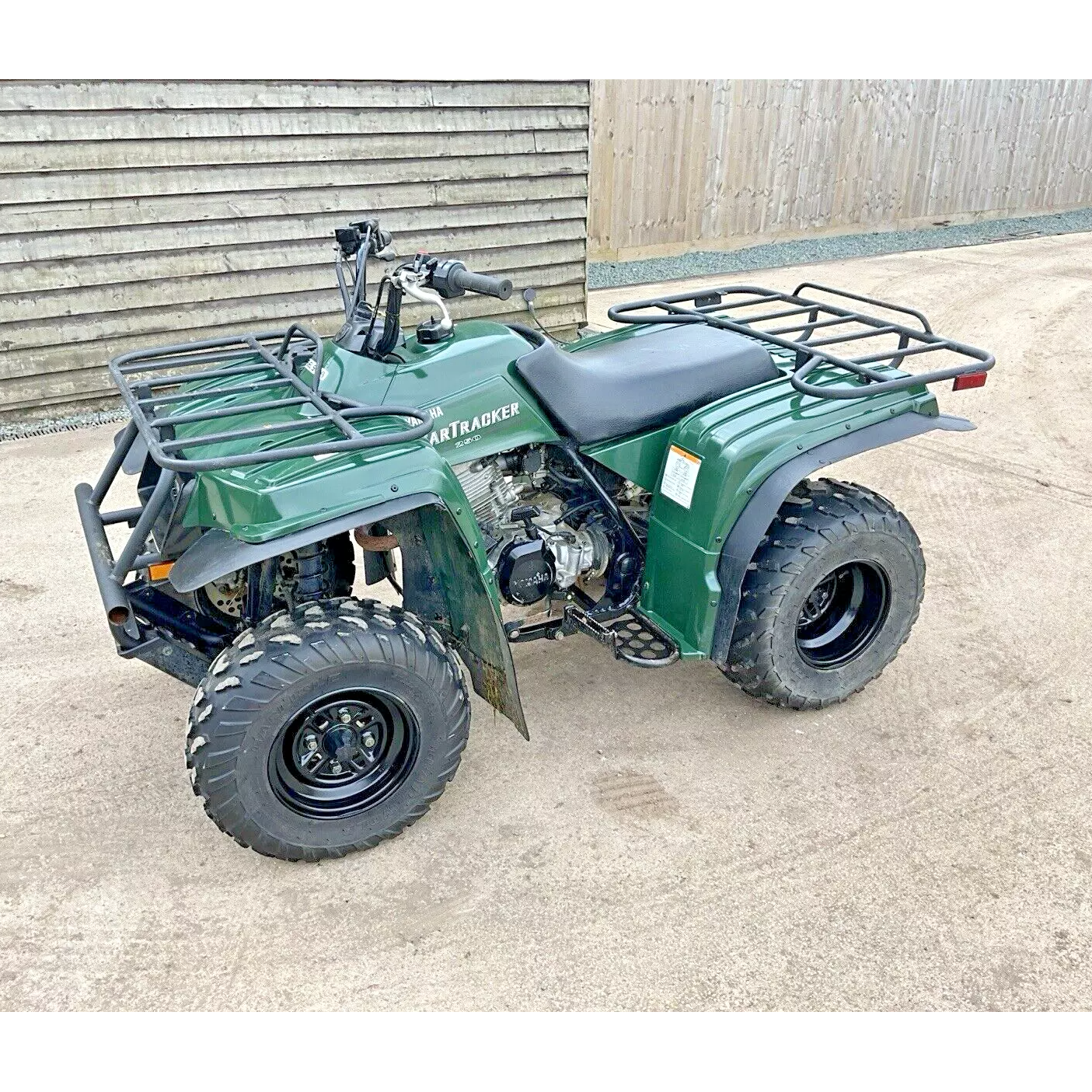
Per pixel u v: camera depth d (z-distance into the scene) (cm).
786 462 279
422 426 236
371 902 245
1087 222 1210
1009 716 313
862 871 252
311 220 607
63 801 280
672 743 305
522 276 704
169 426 263
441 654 251
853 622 319
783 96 984
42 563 411
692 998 218
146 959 229
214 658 278
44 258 539
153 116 540
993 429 546
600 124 897
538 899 245
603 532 301
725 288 375
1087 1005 215
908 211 1143
